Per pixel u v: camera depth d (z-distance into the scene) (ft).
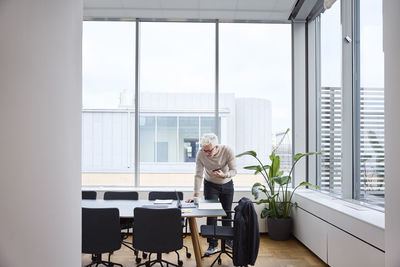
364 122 11.18
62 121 4.10
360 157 11.51
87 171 17.04
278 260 12.20
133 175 16.99
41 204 3.64
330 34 14.20
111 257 12.61
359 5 11.58
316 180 16.14
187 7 15.51
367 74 10.96
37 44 3.56
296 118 16.58
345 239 9.70
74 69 4.50
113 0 14.79
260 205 15.92
